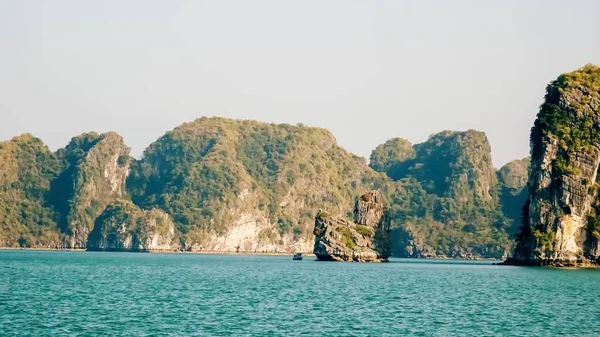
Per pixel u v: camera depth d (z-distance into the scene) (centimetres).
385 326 16525
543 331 16100
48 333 14988
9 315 17188
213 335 15100
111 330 15450
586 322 17400
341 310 19062
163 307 19100
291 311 18712
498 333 15800
